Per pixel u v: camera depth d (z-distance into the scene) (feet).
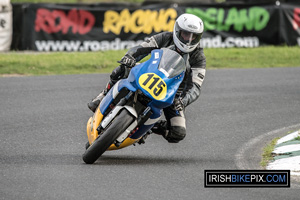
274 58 180.45
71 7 194.70
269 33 206.69
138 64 66.64
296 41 207.21
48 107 105.81
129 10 196.03
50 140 81.30
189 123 95.66
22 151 73.97
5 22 191.01
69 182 58.59
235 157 74.49
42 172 62.49
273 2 207.31
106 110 67.21
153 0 221.66
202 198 54.80
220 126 93.97
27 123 92.48
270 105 111.45
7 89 123.03
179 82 65.51
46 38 193.16
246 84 133.69
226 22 204.33
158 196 54.85
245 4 204.95
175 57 65.92
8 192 54.85
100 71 156.35
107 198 53.52
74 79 137.49
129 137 68.54
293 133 86.43
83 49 195.00
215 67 165.37
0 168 64.23
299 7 207.51
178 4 200.44
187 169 66.69
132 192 55.88
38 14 192.54
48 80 135.44
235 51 191.72
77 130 88.63
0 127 89.20
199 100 114.73
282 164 69.87
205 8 202.69
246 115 102.63
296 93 123.95
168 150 77.92
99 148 64.28
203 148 79.56
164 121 73.15
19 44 193.47
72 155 72.28
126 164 68.18
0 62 161.68
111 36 196.03
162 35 71.61
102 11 195.21
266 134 89.10
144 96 64.03
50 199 52.85
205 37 203.41
